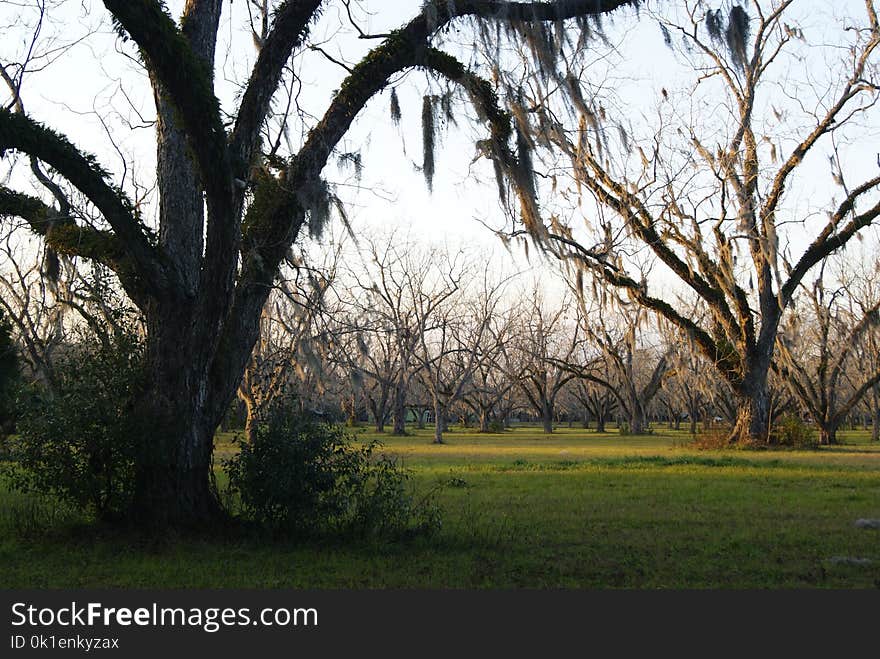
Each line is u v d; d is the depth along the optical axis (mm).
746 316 34781
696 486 17984
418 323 56844
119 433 9914
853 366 59469
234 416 35344
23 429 10234
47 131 9438
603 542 10609
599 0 11609
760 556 9688
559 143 12648
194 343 10250
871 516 13039
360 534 10352
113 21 9555
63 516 11055
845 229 33219
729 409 48812
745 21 16922
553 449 38750
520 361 72875
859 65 31375
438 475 20453
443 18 11281
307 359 16203
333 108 11242
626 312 34406
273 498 10070
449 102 11914
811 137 31750
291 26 10461
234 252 10180
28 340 20578
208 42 11242
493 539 10570
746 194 32094
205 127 9500
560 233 21938
